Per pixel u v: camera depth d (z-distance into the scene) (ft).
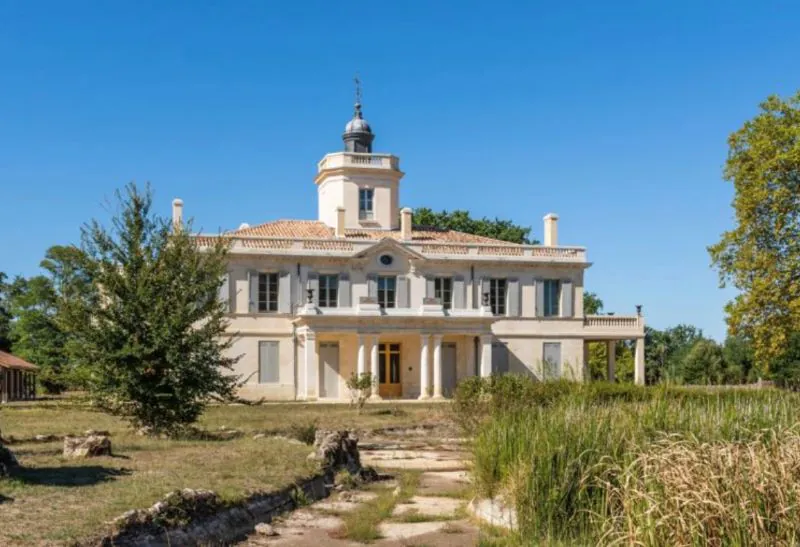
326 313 167.22
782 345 125.18
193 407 80.89
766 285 123.95
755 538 32.22
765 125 127.85
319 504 51.19
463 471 68.44
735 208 130.00
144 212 81.51
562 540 39.68
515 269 185.16
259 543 40.88
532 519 41.24
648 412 46.50
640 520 33.01
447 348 180.75
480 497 47.70
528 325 184.65
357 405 142.51
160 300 78.18
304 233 185.47
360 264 176.86
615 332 187.93
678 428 44.37
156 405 78.84
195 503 40.55
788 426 42.19
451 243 183.01
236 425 97.45
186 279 80.94
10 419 98.17
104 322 78.79
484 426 55.93
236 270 170.30
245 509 44.14
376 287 178.09
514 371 183.11
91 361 78.79
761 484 33.22
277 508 47.44
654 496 34.06
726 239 130.52
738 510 32.81
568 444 43.47
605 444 43.55
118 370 77.66
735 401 47.78
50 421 95.35
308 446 68.39
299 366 171.83
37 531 33.27
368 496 55.01
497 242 194.80
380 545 40.63
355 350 173.68
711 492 32.96
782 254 126.62
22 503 38.17
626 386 72.95
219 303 83.51
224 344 83.87
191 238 86.63
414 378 178.60
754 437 40.57
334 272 175.73
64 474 47.14
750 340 131.54
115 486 43.19
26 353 228.63
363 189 194.08
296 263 173.47
